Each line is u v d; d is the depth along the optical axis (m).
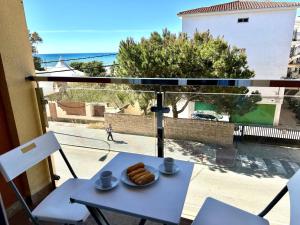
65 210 1.35
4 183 1.77
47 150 1.53
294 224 0.98
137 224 1.72
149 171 1.17
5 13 1.64
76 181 1.65
